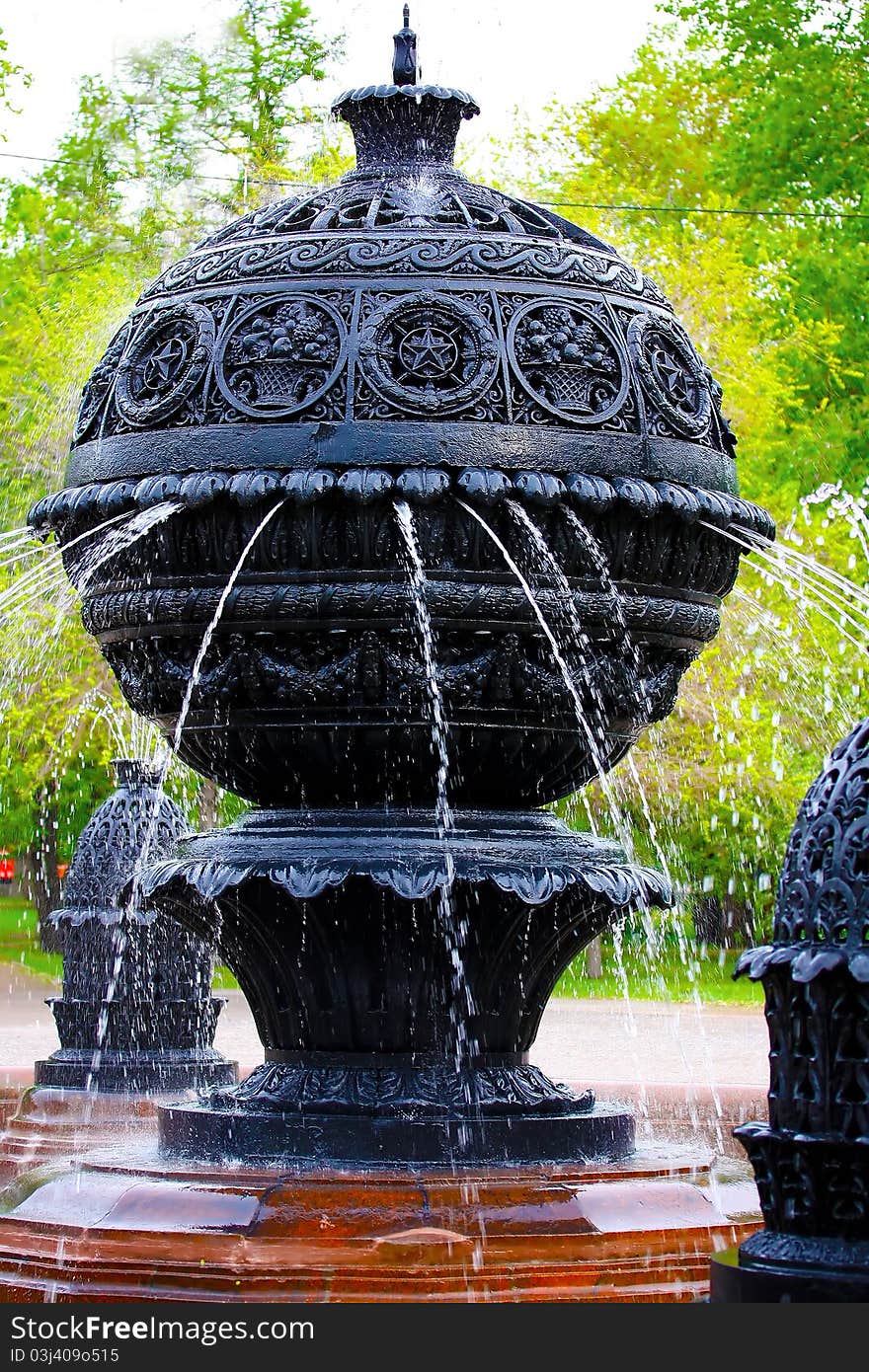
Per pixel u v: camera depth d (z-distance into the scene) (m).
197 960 7.93
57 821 23.11
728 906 23.05
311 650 5.33
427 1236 4.54
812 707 18.38
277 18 24.27
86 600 5.80
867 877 3.50
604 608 5.36
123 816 8.02
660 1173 5.16
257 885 5.36
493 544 5.20
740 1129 3.68
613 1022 16.98
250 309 5.38
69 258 23.91
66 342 21.11
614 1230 4.66
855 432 22.28
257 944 5.50
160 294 5.70
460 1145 5.18
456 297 5.32
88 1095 7.52
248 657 5.35
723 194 26.48
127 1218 4.77
